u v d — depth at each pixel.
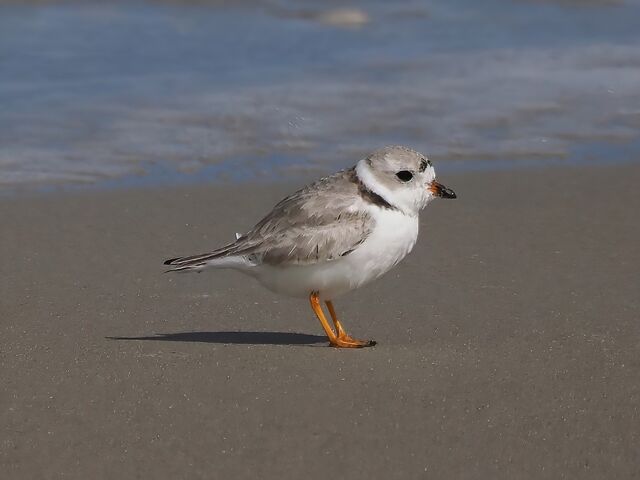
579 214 14.91
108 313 11.55
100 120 18.23
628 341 10.64
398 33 23.08
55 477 8.15
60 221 14.58
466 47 22.31
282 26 23.20
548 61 21.41
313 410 9.09
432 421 8.91
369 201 10.20
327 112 18.67
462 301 11.88
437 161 16.94
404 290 12.23
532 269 12.89
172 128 18.03
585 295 12.02
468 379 9.69
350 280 10.31
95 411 9.09
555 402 9.23
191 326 11.23
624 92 19.80
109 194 15.62
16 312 11.50
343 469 8.23
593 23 23.77
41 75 20.02
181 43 22.03
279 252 10.20
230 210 15.15
